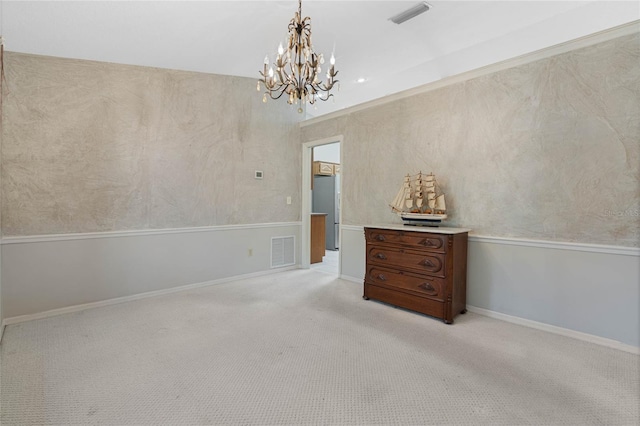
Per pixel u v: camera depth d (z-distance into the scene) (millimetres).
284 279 4504
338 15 2848
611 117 2418
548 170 2732
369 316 3092
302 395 1861
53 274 3094
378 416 1686
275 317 3066
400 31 3199
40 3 2312
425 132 3582
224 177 4281
